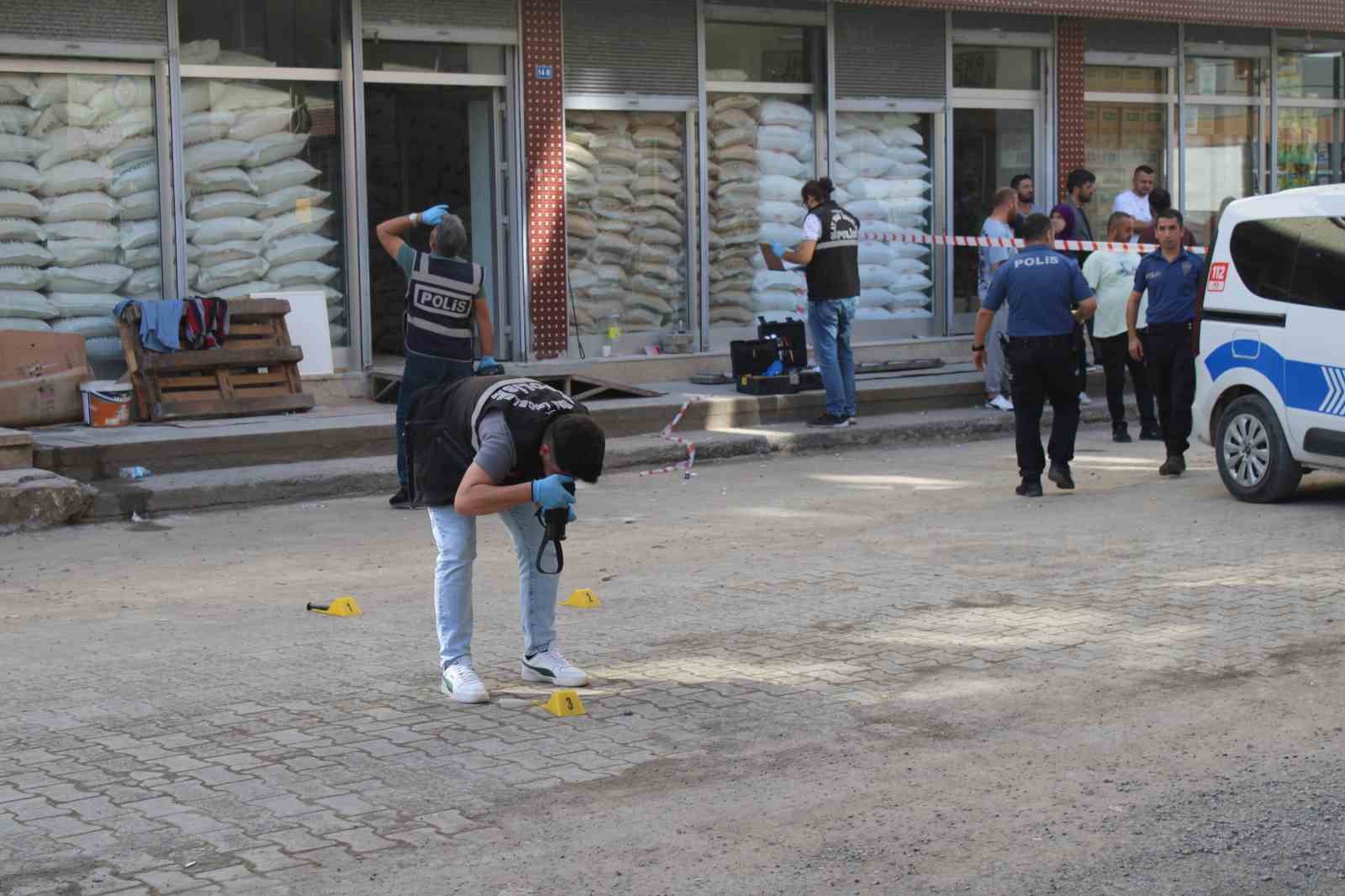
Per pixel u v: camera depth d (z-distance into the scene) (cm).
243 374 1300
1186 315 1160
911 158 1744
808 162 1684
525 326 1504
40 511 1020
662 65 1566
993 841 480
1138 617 752
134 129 1320
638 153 1571
